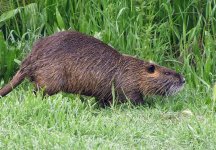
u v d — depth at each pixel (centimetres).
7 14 2262
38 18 2294
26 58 1970
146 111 1905
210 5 2262
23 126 1708
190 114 1892
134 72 1991
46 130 1681
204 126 1731
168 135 1708
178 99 2031
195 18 2319
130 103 1970
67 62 1945
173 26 2281
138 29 2233
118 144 1638
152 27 2230
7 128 1702
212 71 2189
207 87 2081
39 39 2133
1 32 2153
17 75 1969
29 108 1781
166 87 2009
